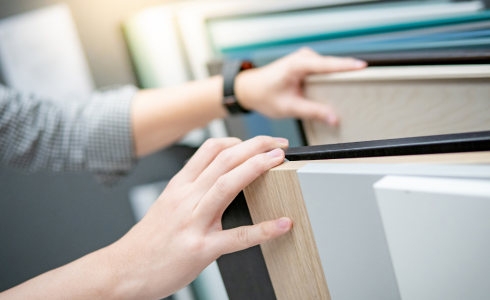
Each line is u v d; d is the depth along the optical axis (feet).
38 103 2.58
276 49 2.71
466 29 1.76
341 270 0.92
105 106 2.59
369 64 1.83
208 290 3.27
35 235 3.99
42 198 3.89
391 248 0.74
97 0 3.42
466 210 0.63
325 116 2.08
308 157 1.00
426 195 0.66
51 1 3.44
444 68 1.47
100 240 4.07
